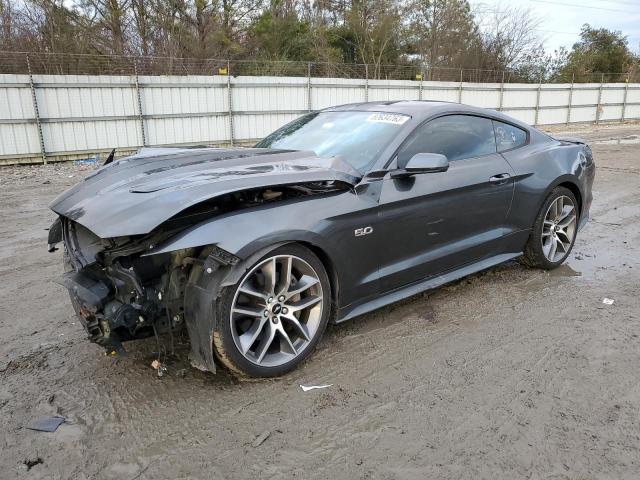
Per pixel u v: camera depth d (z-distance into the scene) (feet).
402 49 109.81
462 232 12.98
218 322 8.96
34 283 15.34
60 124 49.75
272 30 93.30
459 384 9.65
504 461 7.64
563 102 92.99
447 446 7.97
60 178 39.17
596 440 8.07
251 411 8.87
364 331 11.83
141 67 61.05
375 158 11.55
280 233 9.34
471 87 80.07
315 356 10.71
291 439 8.16
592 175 16.94
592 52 147.02
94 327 8.91
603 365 10.28
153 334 9.38
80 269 9.57
